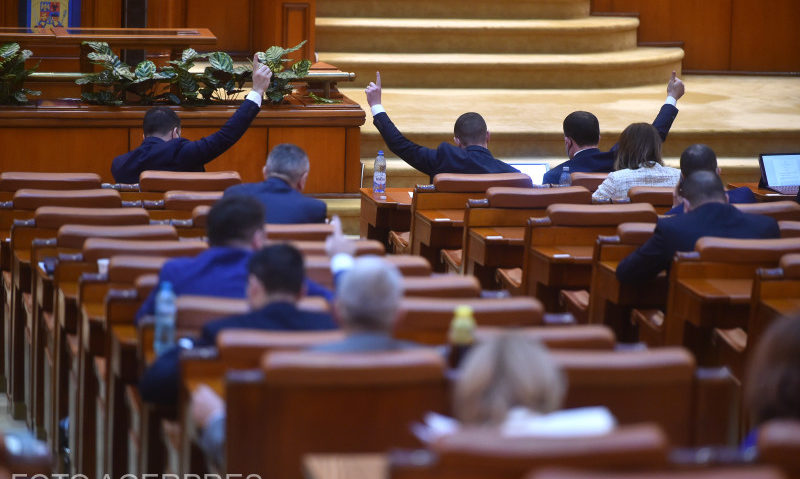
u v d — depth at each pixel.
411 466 6.19
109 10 30.80
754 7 39.09
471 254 16.73
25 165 23.16
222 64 23.98
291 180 15.18
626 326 14.86
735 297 12.55
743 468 6.01
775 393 7.15
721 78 39.09
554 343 8.97
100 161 23.55
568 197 16.81
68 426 13.10
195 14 33.66
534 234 15.47
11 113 22.83
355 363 7.78
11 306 15.26
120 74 23.22
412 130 27.86
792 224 14.74
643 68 36.34
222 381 8.94
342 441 7.88
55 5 30.48
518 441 6.10
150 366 9.45
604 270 14.57
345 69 33.53
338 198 25.08
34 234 14.49
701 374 8.48
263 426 7.80
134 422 10.61
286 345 8.49
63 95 28.91
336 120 24.69
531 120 29.81
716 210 13.88
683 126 29.73
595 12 38.88
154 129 20.25
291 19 32.03
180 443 9.05
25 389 15.40
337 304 8.46
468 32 35.38
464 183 18.19
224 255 10.76
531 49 36.09
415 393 7.91
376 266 8.37
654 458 6.11
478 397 6.46
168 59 30.44
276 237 13.23
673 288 13.31
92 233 12.98
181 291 10.53
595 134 20.30
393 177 27.38
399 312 9.71
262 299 9.45
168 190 17.36
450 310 9.92
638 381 8.37
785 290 12.27
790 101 34.62
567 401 8.33
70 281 12.59
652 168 18.33
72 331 12.60
